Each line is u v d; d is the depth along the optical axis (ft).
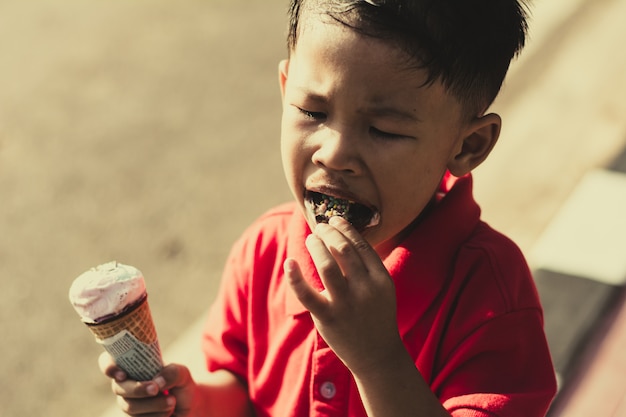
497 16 4.63
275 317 5.57
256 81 18.48
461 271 5.02
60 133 16.93
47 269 13.58
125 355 4.91
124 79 18.69
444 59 4.32
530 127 14.33
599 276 10.11
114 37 20.40
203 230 14.23
